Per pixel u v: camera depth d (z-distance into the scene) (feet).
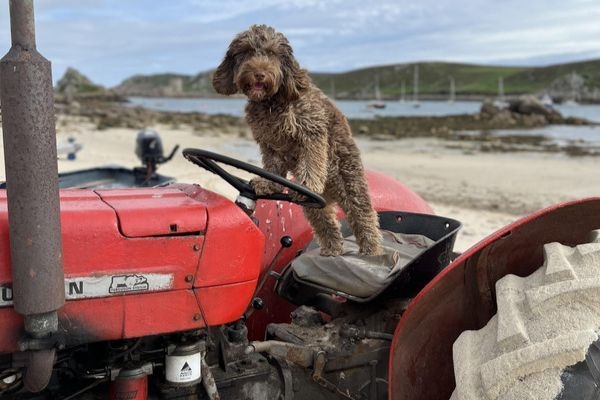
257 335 6.05
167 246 4.02
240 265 4.24
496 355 4.28
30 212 3.33
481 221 17.99
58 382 4.43
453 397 4.38
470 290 4.98
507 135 56.75
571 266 4.45
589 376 4.00
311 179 5.02
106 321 3.91
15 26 3.23
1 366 3.93
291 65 5.16
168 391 4.36
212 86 5.52
